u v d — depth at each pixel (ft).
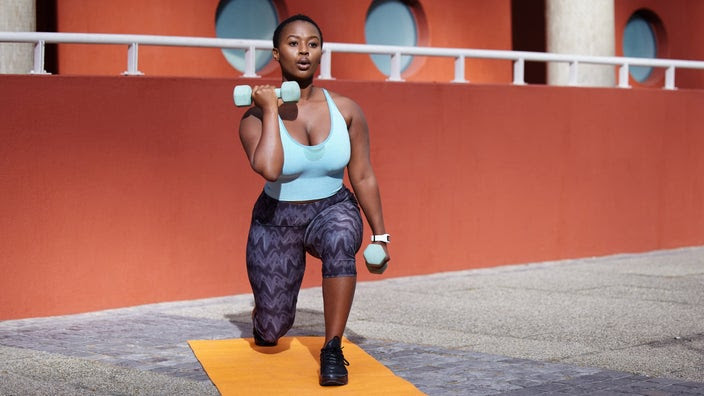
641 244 39.09
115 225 26.13
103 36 25.95
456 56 33.47
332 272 18.60
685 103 40.11
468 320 25.08
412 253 32.48
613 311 26.48
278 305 20.01
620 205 38.22
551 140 35.86
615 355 21.11
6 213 24.41
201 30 36.94
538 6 47.19
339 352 18.33
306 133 19.06
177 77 27.02
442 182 32.99
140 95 26.37
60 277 25.29
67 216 25.32
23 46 30.66
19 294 24.70
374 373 19.10
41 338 22.33
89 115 25.55
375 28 42.68
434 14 43.73
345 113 19.27
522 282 31.45
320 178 19.19
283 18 39.40
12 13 30.50
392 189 31.81
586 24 40.55
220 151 27.86
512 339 22.71
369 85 31.04
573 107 36.42
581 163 36.83
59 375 18.74
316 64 19.16
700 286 30.91
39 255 24.94
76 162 25.40
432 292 29.45
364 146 19.51
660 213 39.65
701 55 53.16
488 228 34.30
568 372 19.33
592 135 37.09
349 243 18.79
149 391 17.70
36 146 24.77
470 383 18.39
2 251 24.40
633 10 50.49
